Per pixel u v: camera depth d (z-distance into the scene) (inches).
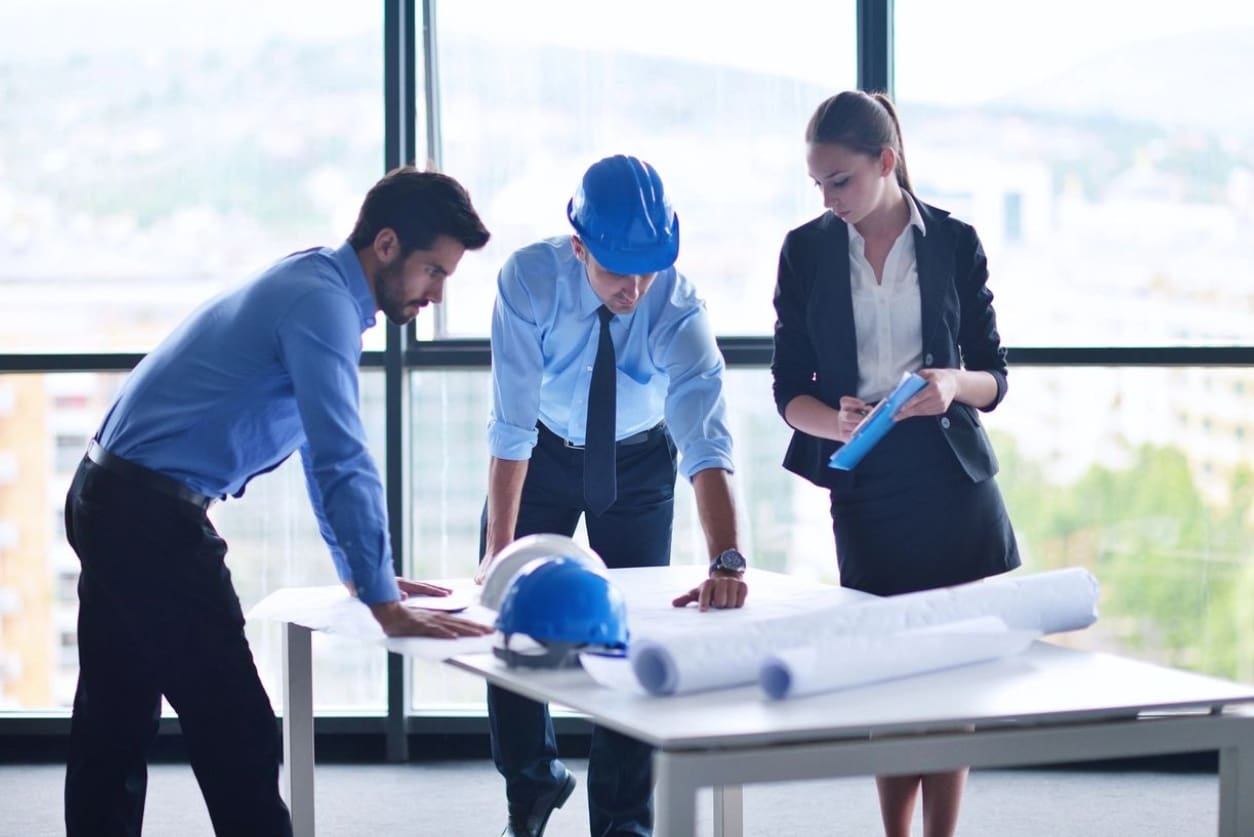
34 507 165.5
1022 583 74.7
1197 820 135.0
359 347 84.8
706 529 96.3
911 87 159.3
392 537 160.2
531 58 161.3
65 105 162.4
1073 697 66.2
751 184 161.8
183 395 83.5
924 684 69.1
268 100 162.4
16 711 166.4
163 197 163.2
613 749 107.1
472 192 162.2
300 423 88.4
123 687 88.1
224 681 84.9
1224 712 68.4
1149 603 161.3
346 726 161.8
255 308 83.0
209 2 161.5
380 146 162.7
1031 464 160.7
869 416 85.0
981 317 96.5
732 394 162.4
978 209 159.8
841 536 97.3
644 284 93.5
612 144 161.8
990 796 143.3
